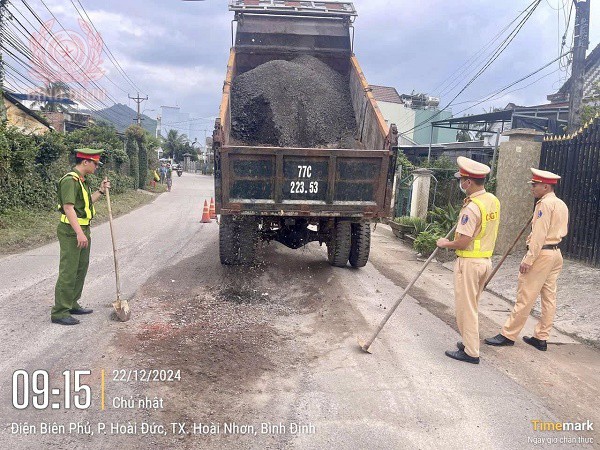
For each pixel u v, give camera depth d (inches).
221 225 283.1
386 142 262.4
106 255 337.7
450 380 162.1
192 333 191.5
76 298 205.3
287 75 343.0
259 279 280.5
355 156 256.7
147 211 680.4
